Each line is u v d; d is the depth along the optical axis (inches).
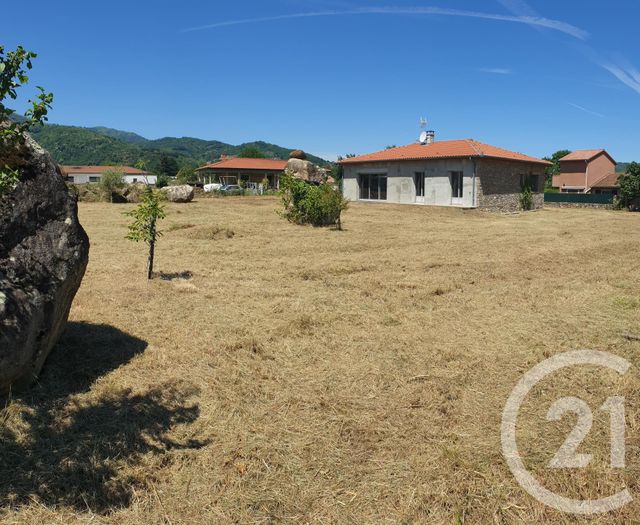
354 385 190.2
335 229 724.0
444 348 230.4
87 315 262.5
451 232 727.1
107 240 558.9
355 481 132.3
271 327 256.2
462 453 143.3
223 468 137.3
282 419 163.8
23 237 169.3
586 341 241.0
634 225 919.7
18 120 139.9
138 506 121.1
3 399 160.1
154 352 217.2
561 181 2263.8
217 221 757.9
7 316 150.8
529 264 464.1
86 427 154.8
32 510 117.6
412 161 1245.7
